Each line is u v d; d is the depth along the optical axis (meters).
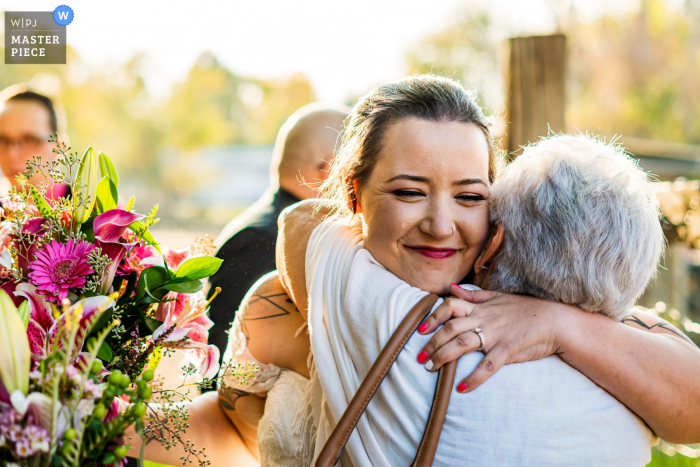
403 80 1.16
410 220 1.06
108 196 0.98
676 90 17.75
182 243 9.48
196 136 22.33
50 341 0.80
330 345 1.11
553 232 1.00
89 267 0.88
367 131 1.12
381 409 1.02
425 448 0.92
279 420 1.25
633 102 17.98
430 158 1.03
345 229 1.24
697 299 4.30
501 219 1.07
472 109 1.10
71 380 0.70
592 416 0.96
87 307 0.83
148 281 0.96
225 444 1.40
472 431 0.95
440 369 0.97
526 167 1.07
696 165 8.37
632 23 17.92
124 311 0.96
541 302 1.02
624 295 1.01
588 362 0.97
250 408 1.37
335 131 2.04
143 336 0.99
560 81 2.78
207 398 1.47
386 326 1.02
